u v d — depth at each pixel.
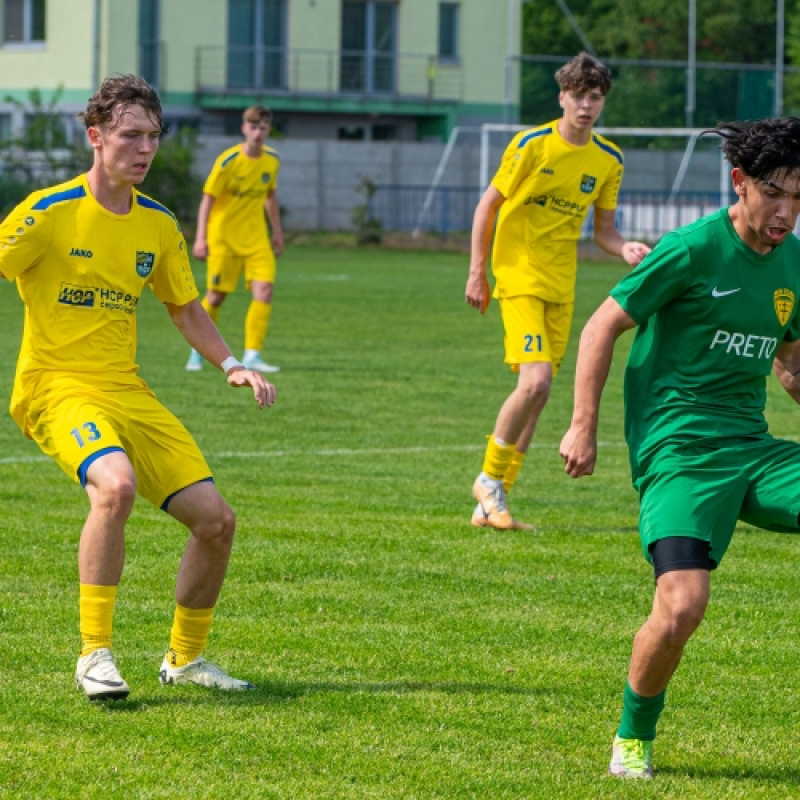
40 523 21.08
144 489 13.65
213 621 16.16
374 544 20.30
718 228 11.88
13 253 13.47
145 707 13.11
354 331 52.22
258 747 12.10
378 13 121.75
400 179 113.31
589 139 22.47
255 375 14.11
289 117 121.25
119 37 110.19
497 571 18.92
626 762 11.69
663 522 11.45
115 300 13.89
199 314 14.53
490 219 22.53
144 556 19.12
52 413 13.52
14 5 112.31
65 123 110.56
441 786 11.33
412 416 33.62
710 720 13.27
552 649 15.40
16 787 11.12
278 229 41.19
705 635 16.16
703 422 11.93
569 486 26.17
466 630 16.05
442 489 25.00
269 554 19.36
